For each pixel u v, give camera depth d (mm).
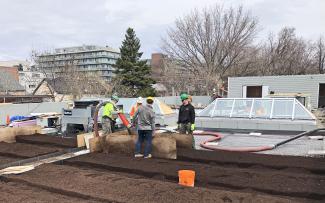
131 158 7059
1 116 16734
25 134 10406
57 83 32781
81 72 32312
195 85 40312
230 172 5777
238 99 12953
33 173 5840
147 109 7180
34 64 37281
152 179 5547
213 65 40062
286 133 11164
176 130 12039
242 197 4348
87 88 31359
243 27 38938
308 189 4758
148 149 7234
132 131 8547
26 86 45031
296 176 5434
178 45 41000
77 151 8328
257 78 27188
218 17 39125
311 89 25359
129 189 4836
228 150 7898
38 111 18766
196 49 40438
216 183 5230
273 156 7078
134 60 40344
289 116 11477
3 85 38750
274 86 26562
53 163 6898
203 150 7914
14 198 4578
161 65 46531
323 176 5441
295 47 45281
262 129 11609
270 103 12250
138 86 39906
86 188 4926
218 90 37531
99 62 64688
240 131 11977
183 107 8812
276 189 4812
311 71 47688
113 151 7922
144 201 4359
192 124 8727
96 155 7430
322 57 49188
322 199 4539
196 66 40594
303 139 9984
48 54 33406
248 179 5348
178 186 4887
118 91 34219
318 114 21078
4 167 6547
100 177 5480
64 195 4828
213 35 39469
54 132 13273
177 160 7129
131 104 14938
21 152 7785
